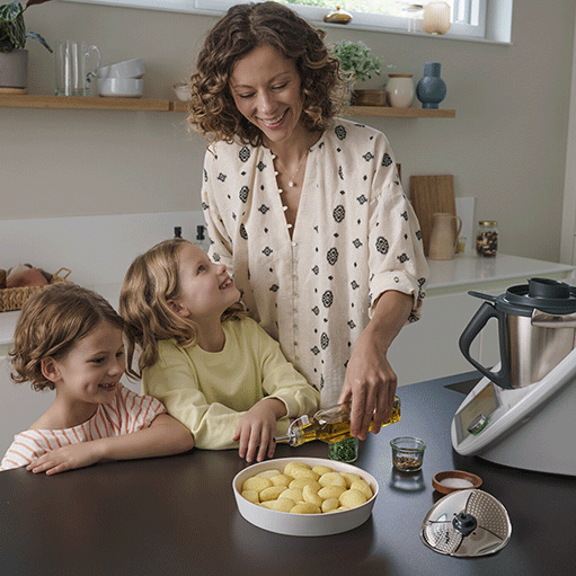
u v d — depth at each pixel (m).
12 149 2.38
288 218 1.35
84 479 1.00
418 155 3.23
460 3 3.38
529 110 3.54
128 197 2.61
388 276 1.16
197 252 1.27
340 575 0.75
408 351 2.61
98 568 0.77
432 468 1.02
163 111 2.61
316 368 1.39
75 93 2.33
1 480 1.00
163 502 0.92
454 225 3.17
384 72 3.07
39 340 1.09
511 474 1.00
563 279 2.97
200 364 1.28
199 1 2.68
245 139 1.31
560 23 3.55
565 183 3.74
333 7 3.04
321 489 0.88
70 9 2.40
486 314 1.03
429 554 0.79
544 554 0.79
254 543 0.81
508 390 1.01
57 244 2.49
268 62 1.10
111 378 1.12
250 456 1.06
